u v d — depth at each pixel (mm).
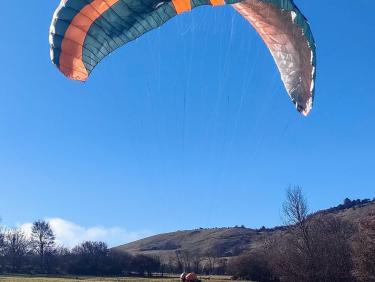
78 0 12875
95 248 85312
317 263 51219
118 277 74688
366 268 48438
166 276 78250
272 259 55812
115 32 13297
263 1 13281
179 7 12781
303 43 14297
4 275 73938
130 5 12703
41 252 92188
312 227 53250
